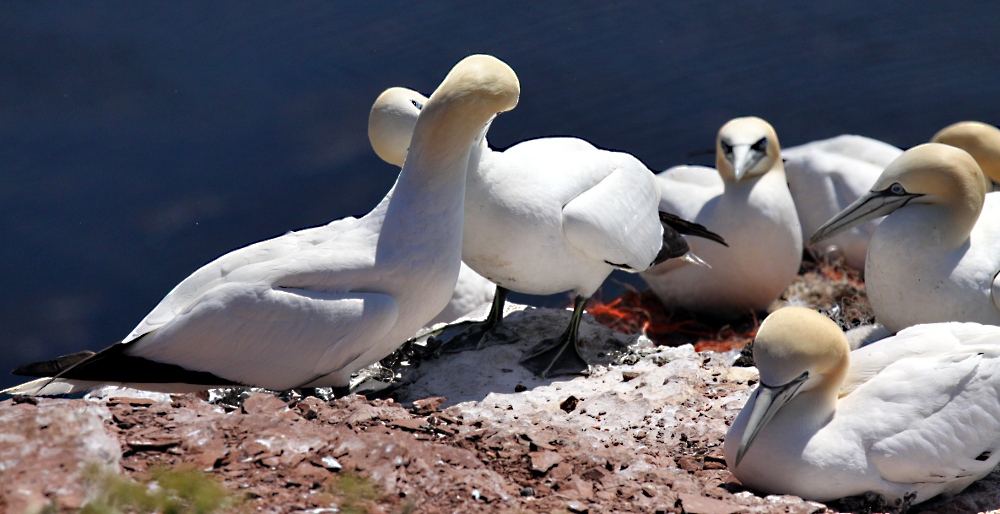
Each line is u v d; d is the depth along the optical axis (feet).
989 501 34.50
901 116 89.51
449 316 59.93
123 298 75.36
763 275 67.82
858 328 51.60
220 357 36.91
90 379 36.37
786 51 98.53
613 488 30.42
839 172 75.56
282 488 27.37
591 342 48.32
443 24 100.42
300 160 87.04
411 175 38.47
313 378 38.17
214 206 82.94
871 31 100.89
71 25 102.47
